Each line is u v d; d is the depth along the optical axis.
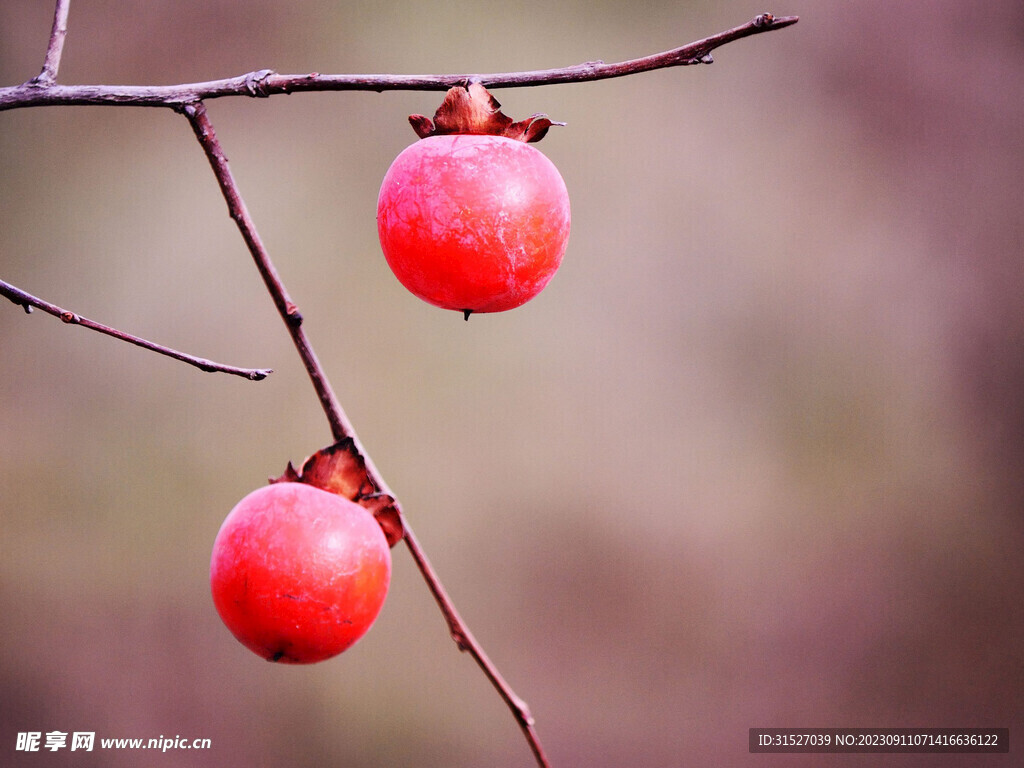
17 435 2.21
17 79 2.58
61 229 2.41
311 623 1.07
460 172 1.07
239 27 2.71
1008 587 2.52
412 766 2.12
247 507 1.09
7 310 2.31
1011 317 2.72
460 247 1.07
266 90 1.08
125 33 2.65
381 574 1.09
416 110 2.62
